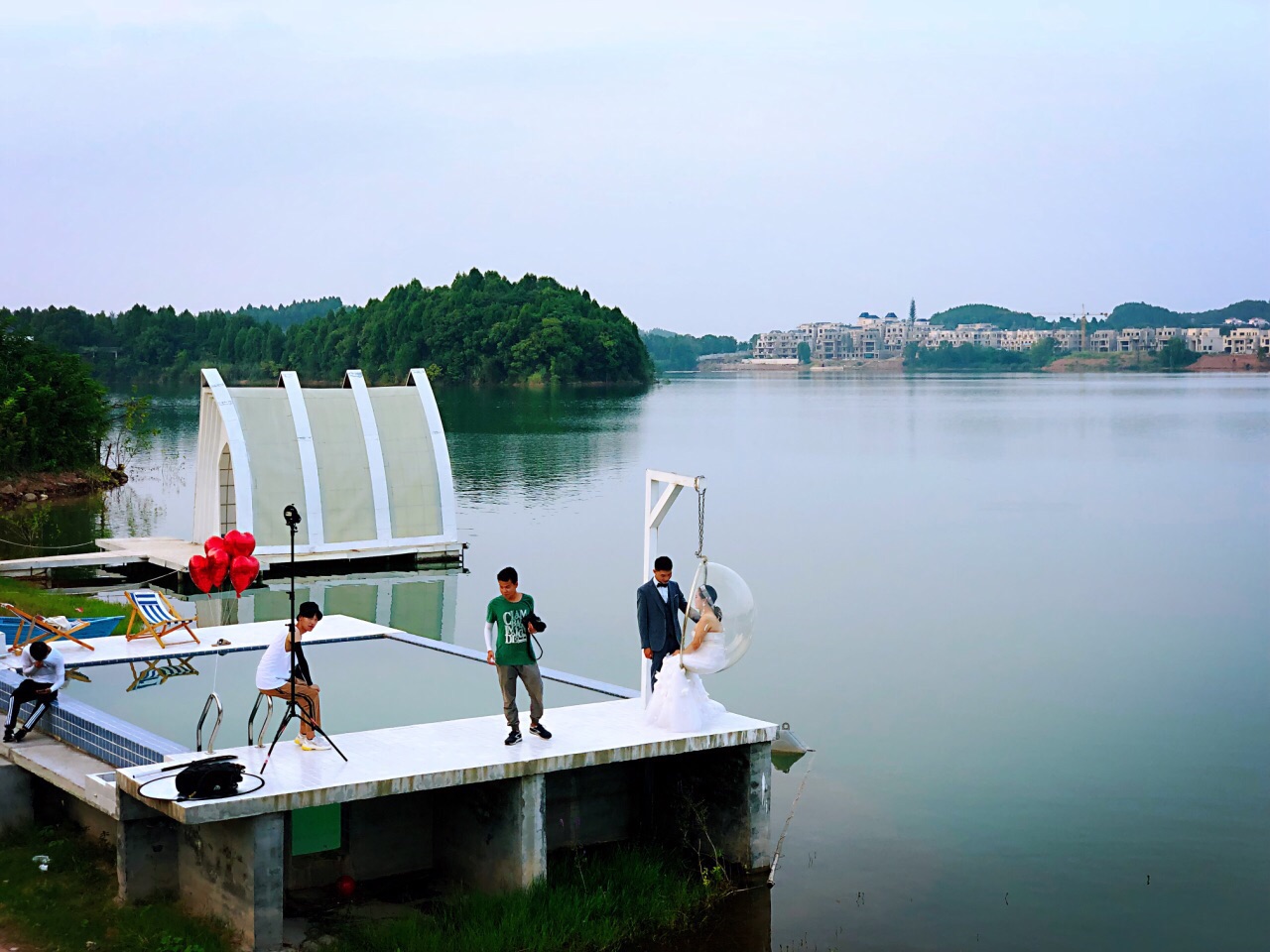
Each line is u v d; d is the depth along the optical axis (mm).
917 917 14414
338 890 14117
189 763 12883
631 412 129875
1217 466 72375
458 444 83812
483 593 33844
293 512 13828
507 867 13586
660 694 14875
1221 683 24797
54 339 194375
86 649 19781
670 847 15547
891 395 193500
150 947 12031
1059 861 16109
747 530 46844
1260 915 14578
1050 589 35250
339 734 14516
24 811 14953
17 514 49969
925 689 24344
